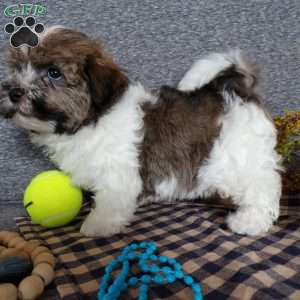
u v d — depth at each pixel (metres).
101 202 0.50
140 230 0.49
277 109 0.65
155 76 0.61
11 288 0.34
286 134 0.57
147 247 0.42
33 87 0.47
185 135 0.53
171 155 0.53
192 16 0.60
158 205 0.57
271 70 0.64
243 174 0.52
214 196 0.57
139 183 0.53
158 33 0.60
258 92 0.55
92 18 0.57
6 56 0.50
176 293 0.36
